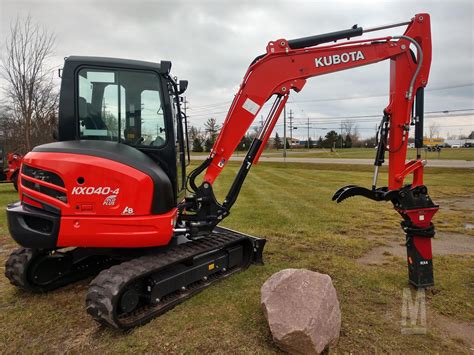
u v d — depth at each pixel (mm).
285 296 2941
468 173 21219
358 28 4176
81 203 3242
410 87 4113
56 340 3098
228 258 4484
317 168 27906
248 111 4254
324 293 2924
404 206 4004
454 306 3686
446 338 3125
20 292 4043
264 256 5348
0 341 3082
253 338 3072
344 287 4168
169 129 3818
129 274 3197
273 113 4348
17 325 3336
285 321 2779
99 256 4609
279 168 27875
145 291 3506
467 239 6535
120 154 3385
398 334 3162
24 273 3832
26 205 3357
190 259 3916
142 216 3342
